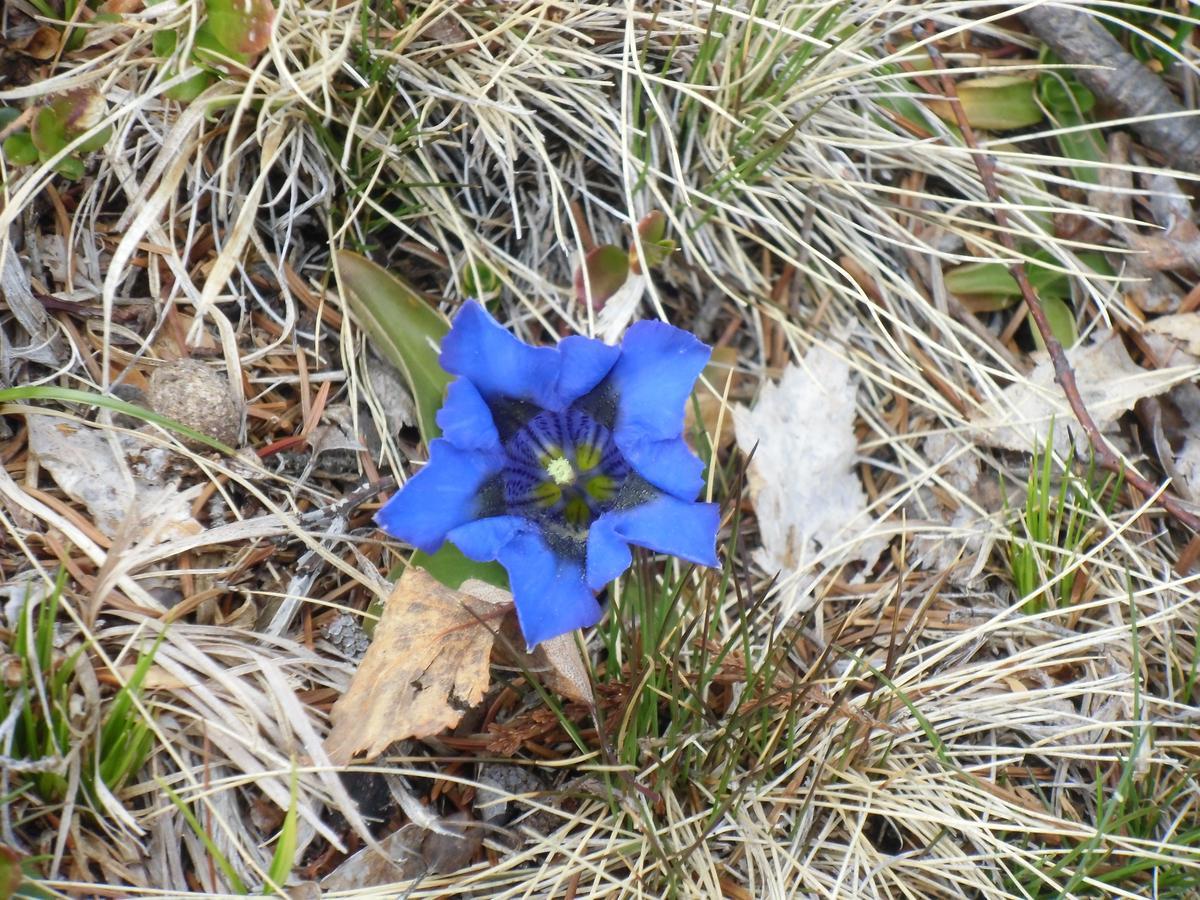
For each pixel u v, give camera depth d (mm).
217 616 297
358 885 285
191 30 310
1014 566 327
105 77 316
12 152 308
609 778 294
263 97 320
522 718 295
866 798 301
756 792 301
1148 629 323
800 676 315
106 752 280
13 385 302
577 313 336
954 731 313
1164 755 313
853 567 332
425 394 317
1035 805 308
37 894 271
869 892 297
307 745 284
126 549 293
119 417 305
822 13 333
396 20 329
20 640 275
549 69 335
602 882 292
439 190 332
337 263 319
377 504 313
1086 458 336
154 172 312
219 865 281
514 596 278
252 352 315
